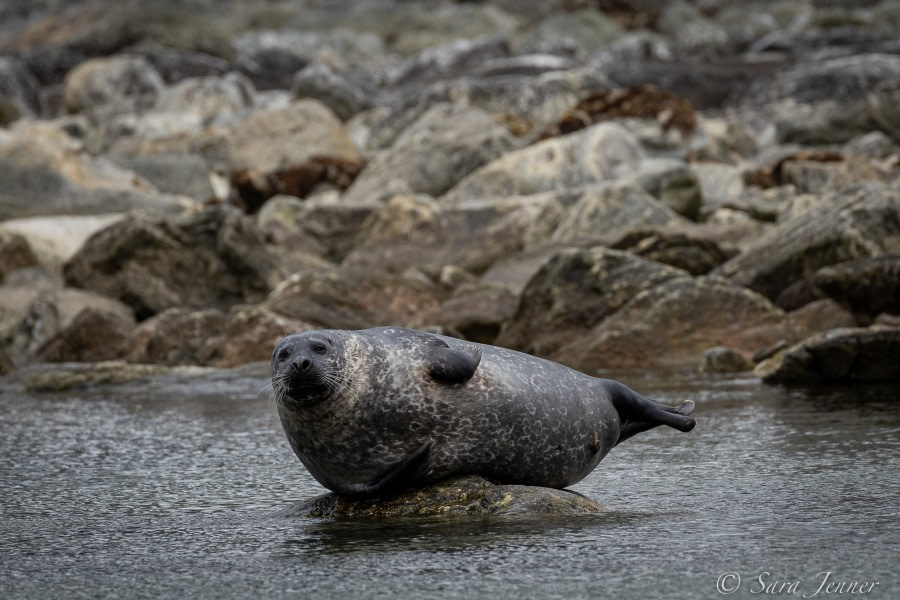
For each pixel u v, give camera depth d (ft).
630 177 264.52
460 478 77.87
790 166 278.87
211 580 62.23
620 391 85.30
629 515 74.54
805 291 179.63
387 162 306.55
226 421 129.18
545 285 184.65
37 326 206.39
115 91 456.04
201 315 193.06
